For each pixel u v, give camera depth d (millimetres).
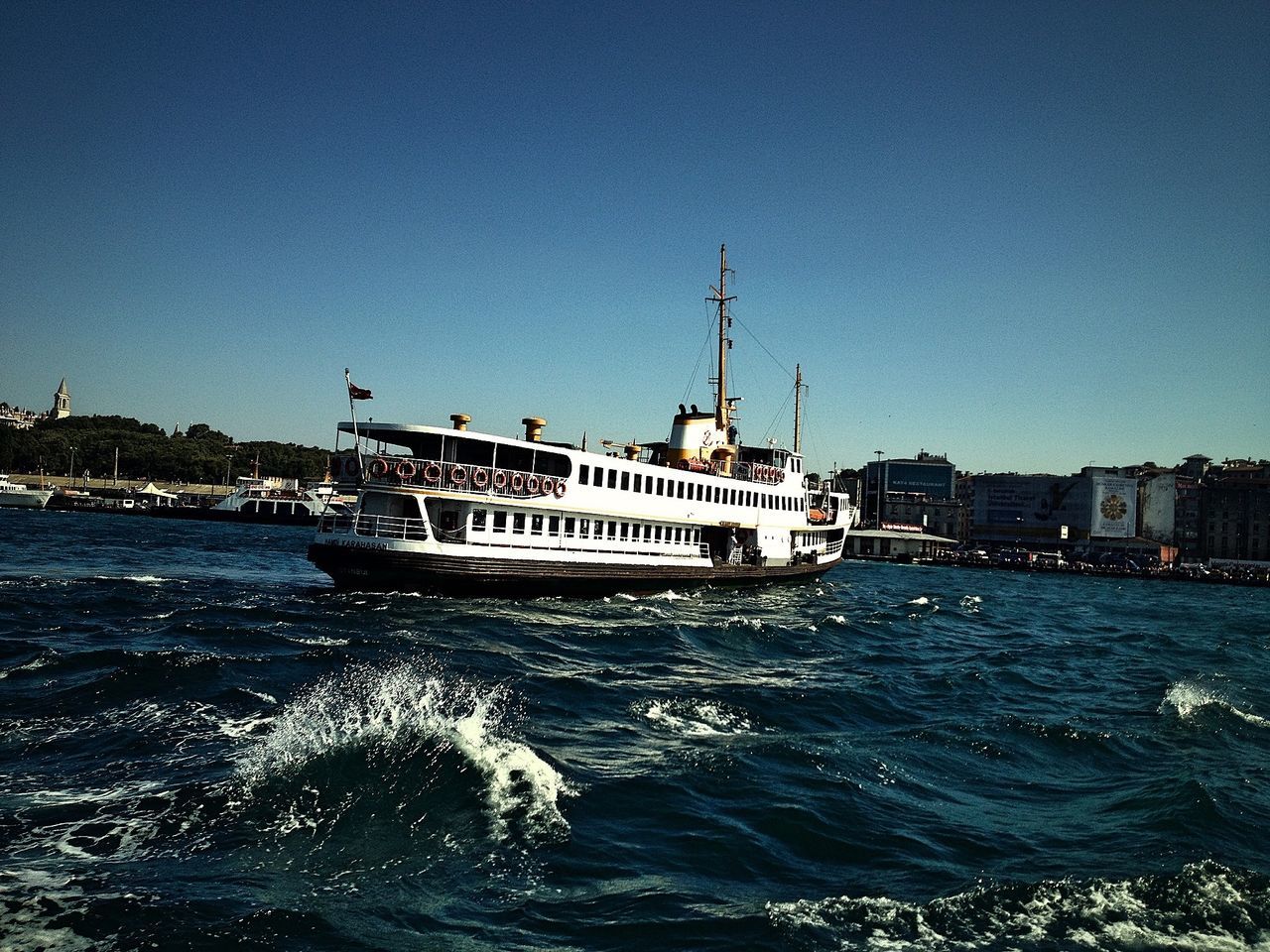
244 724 16406
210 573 49938
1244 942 10539
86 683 18672
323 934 9258
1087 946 10211
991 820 14555
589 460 40219
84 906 9500
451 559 35656
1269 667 35281
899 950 9867
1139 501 158250
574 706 19797
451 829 12102
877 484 161000
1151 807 15484
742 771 15797
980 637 41969
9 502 159750
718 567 47969
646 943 9625
